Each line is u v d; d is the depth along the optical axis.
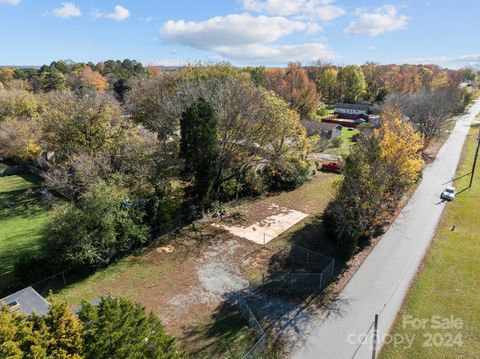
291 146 36.16
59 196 38.06
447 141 63.84
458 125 80.31
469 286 21.52
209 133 27.98
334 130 65.31
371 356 16.48
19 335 9.73
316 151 55.72
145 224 26.75
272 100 32.91
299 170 39.16
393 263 24.33
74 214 22.53
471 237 27.88
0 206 36.47
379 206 24.84
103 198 23.47
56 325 10.52
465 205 34.53
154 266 24.23
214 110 29.59
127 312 12.06
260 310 19.80
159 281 22.59
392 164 24.91
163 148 31.70
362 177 24.02
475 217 31.64
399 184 26.66
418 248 26.34
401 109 55.38
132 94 53.53
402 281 22.23
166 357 11.94
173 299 20.84
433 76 121.81
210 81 41.75
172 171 31.70
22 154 45.81
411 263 24.28
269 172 38.50
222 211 32.50
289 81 81.69
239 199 36.25
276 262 24.66
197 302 20.58
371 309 19.75
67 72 119.62
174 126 39.25
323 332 18.06
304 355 16.61
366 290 21.42
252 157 35.50
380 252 25.80
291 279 22.58
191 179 33.47
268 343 17.28
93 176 28.08
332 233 26.98
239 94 32.03
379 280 22.39
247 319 19.03
